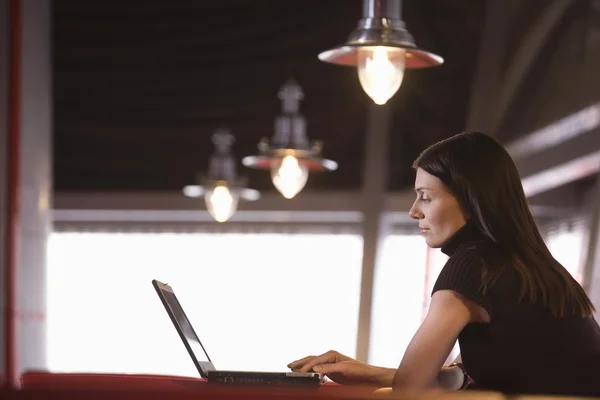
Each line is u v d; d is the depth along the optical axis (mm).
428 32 9727
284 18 10250
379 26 4477
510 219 2381
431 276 10328
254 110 10336
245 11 10312
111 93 10484
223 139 9367
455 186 2418
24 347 9195
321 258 10688
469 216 2432
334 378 2574
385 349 10367
